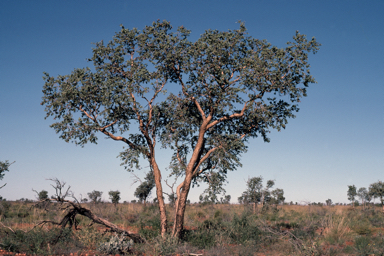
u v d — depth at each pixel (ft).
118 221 76.54
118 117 54.90
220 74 53.83
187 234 56.39
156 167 57.36
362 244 46.01
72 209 51.62
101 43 56.24
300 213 105.70
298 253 44.73
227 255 44.04
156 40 56.44
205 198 56.65
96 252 41.01
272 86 53.31
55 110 52.70
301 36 53.01
